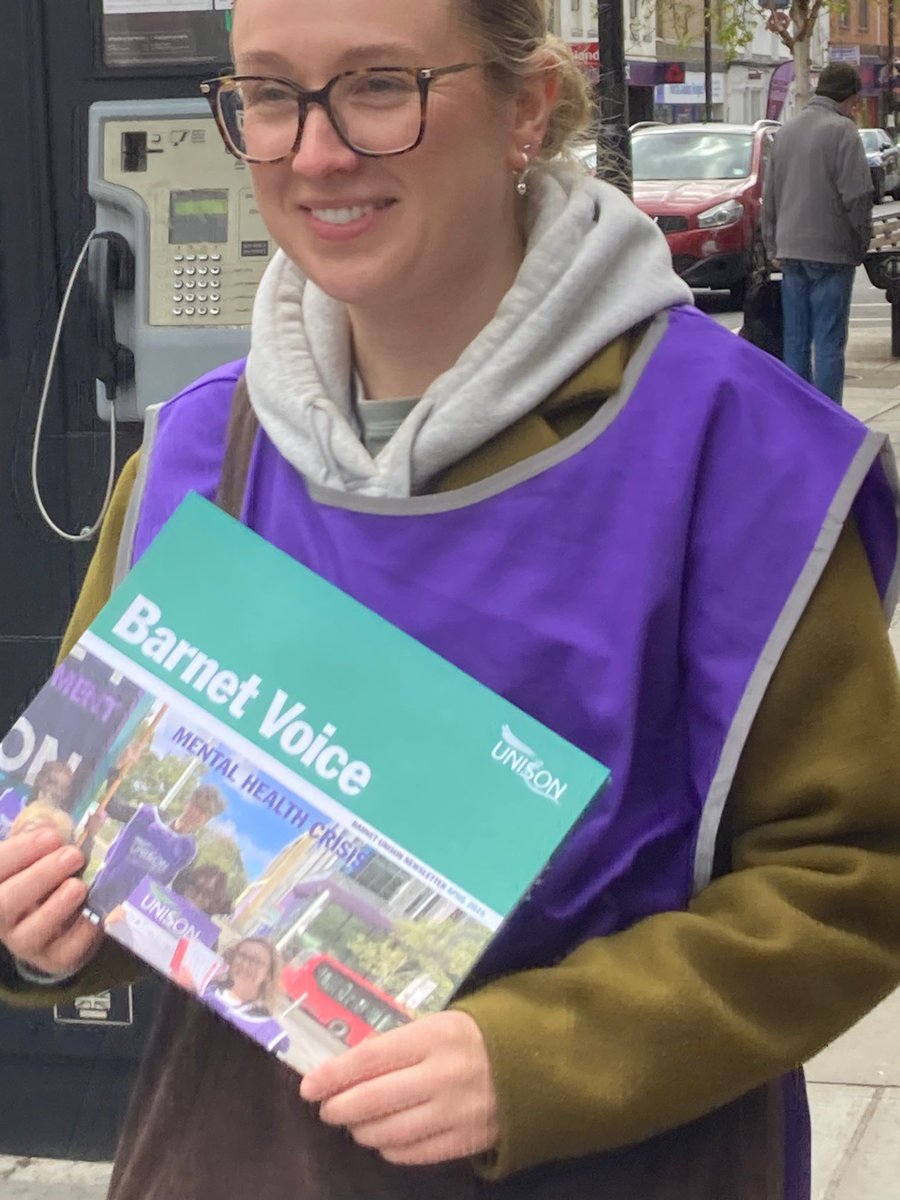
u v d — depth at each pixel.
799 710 1.17
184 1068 1.27
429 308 1.23
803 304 8.30
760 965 1.12
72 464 2.57
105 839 1.16
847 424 1.20
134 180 2.45
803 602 1.15
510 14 1.17
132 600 1.21
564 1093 1.06
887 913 1.16
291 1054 1.08
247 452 1.31
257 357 1.31
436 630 1.18
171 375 2.50
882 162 21.19
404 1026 1.07
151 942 1.13
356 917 1.11
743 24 28.08
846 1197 2.56
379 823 1.12
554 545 1.18
